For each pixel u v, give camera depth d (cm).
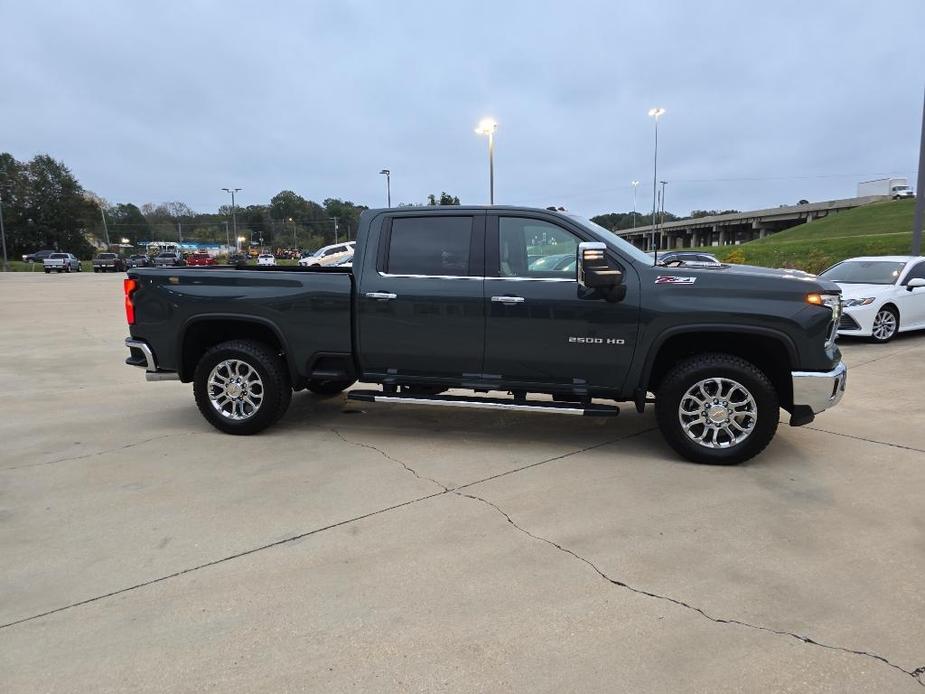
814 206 8038
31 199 8075
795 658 241
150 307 536
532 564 314
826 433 529
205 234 12500
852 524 356
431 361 495
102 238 10750
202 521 366
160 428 559
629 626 262
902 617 267
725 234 10244
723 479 426
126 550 331
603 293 452
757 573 304
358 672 235
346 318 502
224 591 292
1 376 807
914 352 913
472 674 234
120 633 261
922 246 2991
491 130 3155
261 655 246
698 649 247
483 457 476
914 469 442
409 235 496
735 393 447
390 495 402
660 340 447
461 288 478
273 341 554
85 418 595
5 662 242
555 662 240
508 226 480
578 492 405
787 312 427
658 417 460
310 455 482
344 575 305
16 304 1908
